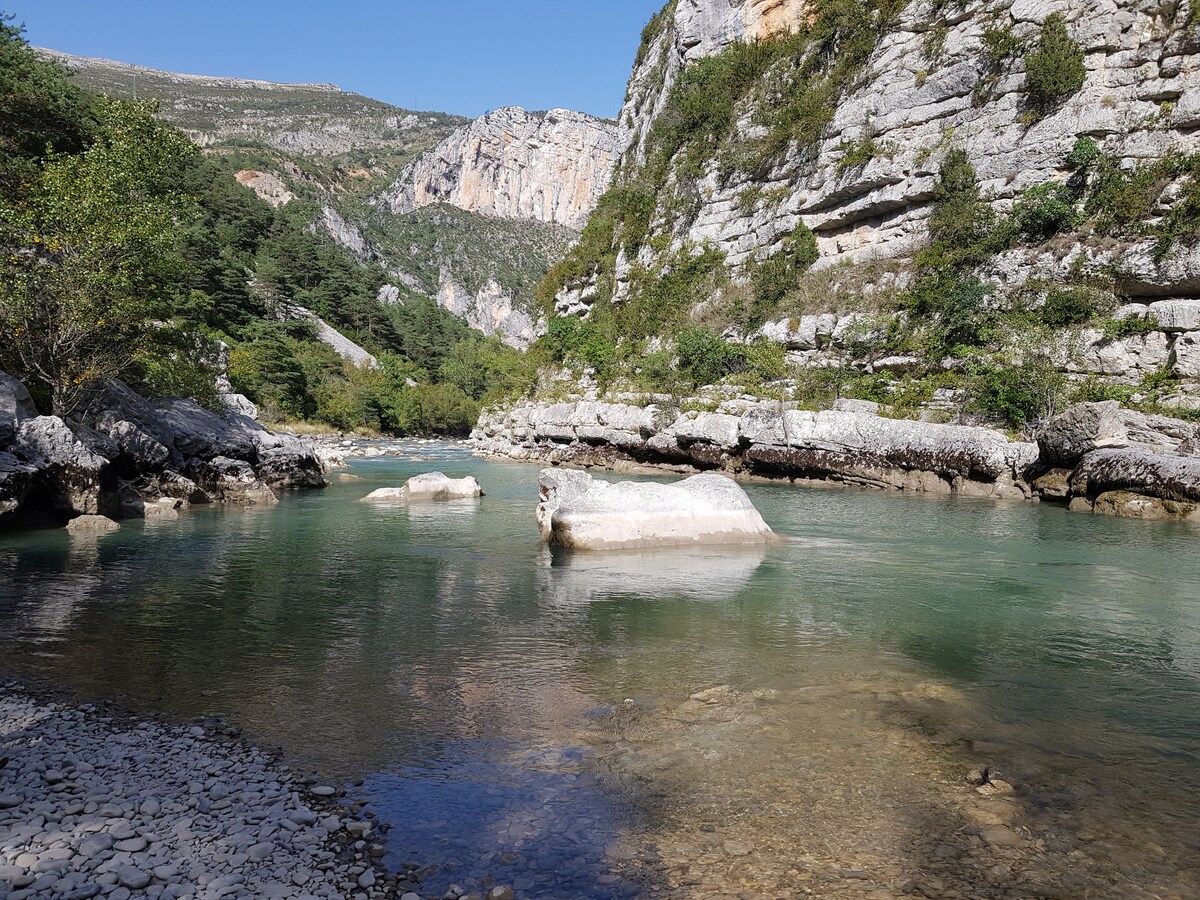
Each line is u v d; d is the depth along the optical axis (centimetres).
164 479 2370
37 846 491
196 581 1330
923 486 2994
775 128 5222
